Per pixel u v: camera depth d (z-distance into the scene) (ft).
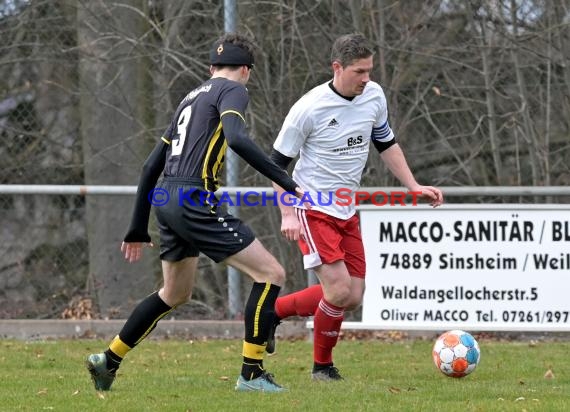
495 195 99.60
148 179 65.05
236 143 60.95
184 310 111.14
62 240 132.57
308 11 111.24
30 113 133.49
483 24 111.14
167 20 116.98
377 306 96.43
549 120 110.42
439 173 113.39
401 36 110.93
